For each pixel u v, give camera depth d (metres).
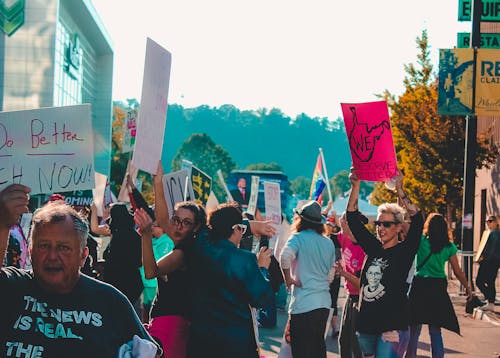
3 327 3.45
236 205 6.26
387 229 7.17
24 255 8.14
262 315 13.81
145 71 5.53
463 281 10.10
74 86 89.56
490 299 16.83
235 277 5.93
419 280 9.82
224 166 156.50
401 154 32.78
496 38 21.19
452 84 19.83
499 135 33.84
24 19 70.44
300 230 8.08
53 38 70.62
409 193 32.66
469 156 20.34
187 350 6.04
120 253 8.81
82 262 3.59
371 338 7.15
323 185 16.08
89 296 3.57
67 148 6.20
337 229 12.95
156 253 8.70
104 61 107.81
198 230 6.37
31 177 6.16
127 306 3.67
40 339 3.45
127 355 3.57
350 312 8.59
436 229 9.77
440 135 31.19
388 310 7.06
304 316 7.82
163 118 5.91
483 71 19.80
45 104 70.69
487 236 16.80
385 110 7.59
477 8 20.34
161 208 6.13
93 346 3.50
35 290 3.52
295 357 7.91
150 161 5.86
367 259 7.29
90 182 6.19
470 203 20.38
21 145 6.15
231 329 5.93
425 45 32.22
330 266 7.97
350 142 7.71
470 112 19.78
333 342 12.52
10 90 70.44
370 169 7.61
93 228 11.00
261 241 10.95
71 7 82.38
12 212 3.40
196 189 13.46
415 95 31.67
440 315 9.72
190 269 6.22
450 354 11.68
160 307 6.43
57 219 3.48
